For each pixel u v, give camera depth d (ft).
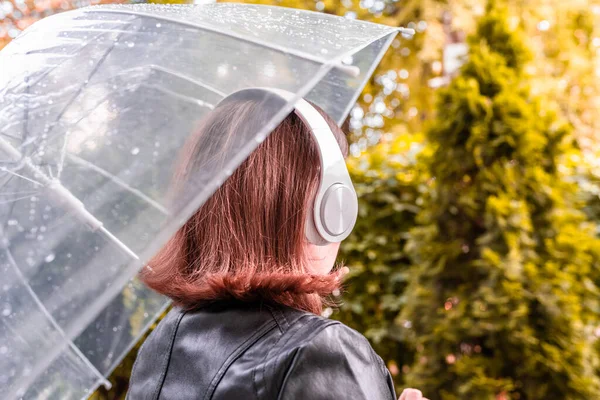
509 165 10.09
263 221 3.35
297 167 3.41
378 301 12.57
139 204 3.14
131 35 3.72
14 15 13.79
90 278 3.08
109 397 12.22
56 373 3.79
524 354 9.42
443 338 10.04
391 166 12.80
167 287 3.53
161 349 3.54
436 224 10.44
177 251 3.55
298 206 3.37
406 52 25.62
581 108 23.88
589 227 10.55
